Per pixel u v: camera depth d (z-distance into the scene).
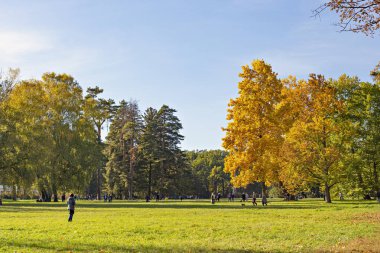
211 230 20.03
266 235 17.98
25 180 50.53
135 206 48.28
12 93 56.28
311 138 51.72
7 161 49.22
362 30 13.23
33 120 56.00
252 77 50.19
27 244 15.34
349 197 62.34
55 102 61.00
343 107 53.19
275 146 47.94
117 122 99.00
